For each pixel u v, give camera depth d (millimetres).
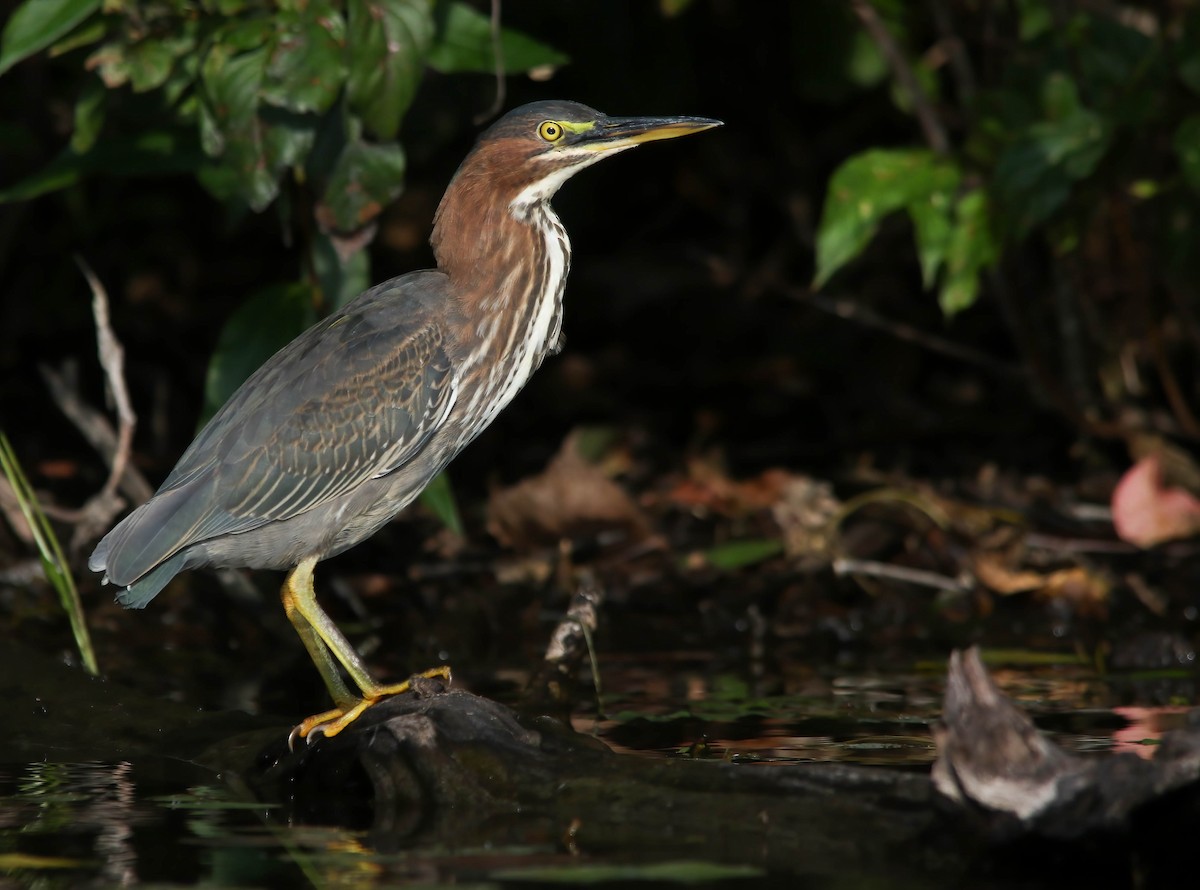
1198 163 10875
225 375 10523
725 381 16922
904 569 12195
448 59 10242
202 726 8383
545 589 12094
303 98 9320
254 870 5914
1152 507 12320
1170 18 11750
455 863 5965
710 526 13172
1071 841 5703
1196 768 5582
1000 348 16562
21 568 12039
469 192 9375
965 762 5789
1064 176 10914
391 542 13000
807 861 5953
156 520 8453
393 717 7352
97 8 9867
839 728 8094
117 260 16938
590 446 14969
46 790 7375
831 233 11281
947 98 16438
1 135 12633
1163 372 13477
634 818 6469
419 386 9016
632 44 16969
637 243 18812
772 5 17797
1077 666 9875
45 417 15344
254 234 17500
